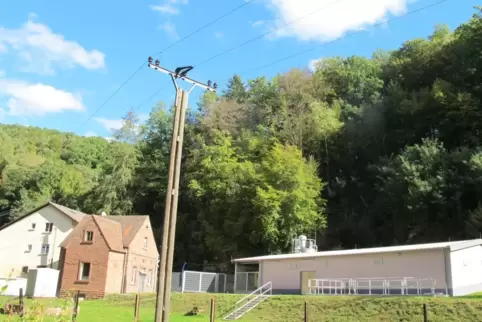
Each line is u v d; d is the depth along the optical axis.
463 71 54.75
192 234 58.81
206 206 57.78
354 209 57.22
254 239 49.31
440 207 45.47
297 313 27.06
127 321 24.39
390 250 31.02
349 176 60.12
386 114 58.91
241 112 64.88
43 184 72.94
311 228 49.22
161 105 73.31
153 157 68.38
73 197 68.50
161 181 65.31
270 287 38.53
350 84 66.62
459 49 56.06
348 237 52.97
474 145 49.53
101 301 37.19
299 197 47.22
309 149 59.03
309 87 63.38
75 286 40.56
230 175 52.69
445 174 45.25
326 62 71.62
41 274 36.22
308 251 42.03
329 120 58.38
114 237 43.25
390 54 72.25
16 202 70.81
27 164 79.19
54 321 10.02
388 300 25.61
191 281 44.88
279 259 38.75
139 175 66.12
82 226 42.75
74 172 75.88
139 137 72.62
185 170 63.72
